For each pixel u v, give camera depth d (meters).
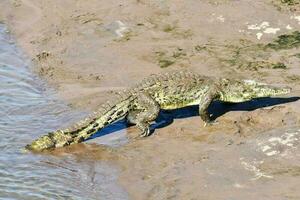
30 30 31.44
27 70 27.50
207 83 21.77
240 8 29.19
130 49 27.55
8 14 33.62
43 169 20.03
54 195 18.70
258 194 17.03
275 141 19.38
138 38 28.33
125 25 29.45
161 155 19.91
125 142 21.02
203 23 28.64
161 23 29.16
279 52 25.80
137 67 26.11
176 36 28.02
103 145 21.00
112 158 20.22
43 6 33.47
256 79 23.69
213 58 25.83
